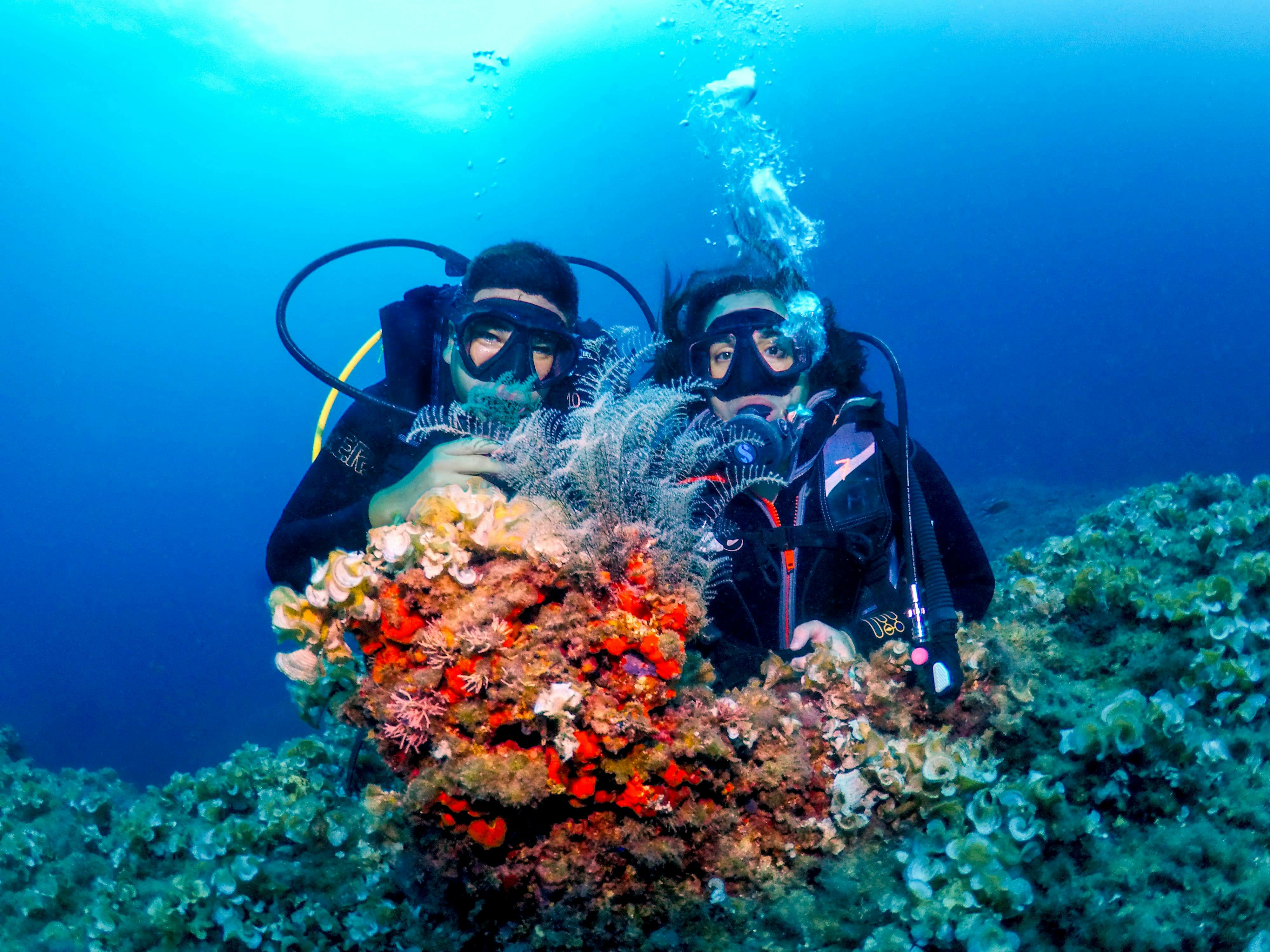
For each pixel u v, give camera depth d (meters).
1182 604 2.23
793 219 2.94
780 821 1.76
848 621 2.71
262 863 1.88
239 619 26.67
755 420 2.55
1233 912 1.53
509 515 1.55
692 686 1.69
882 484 2.59
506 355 2.59
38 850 2.36
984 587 2.70
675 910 1.61
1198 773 1.76
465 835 1.51
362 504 2.40
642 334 1.97
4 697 16.34
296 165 42.69
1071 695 2.12
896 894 1.59
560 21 34.06
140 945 1.84
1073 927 1.54
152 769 11.07
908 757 1.77
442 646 1.42
